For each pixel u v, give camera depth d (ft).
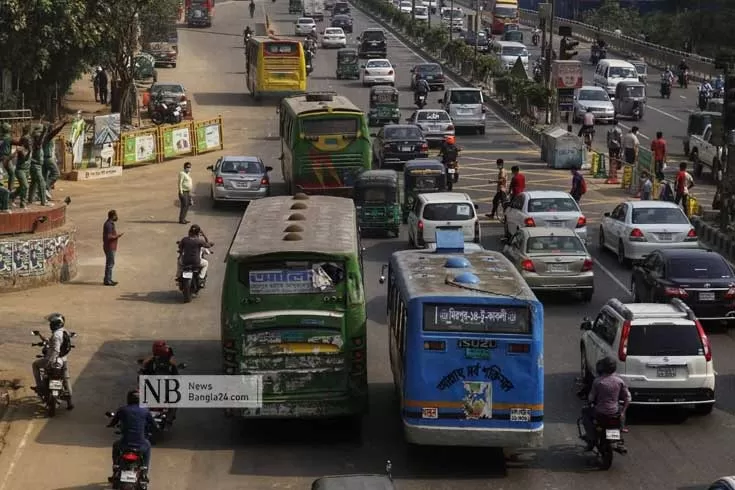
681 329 70.33
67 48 178.19
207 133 185.26
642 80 282.97
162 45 291.58
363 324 66.44
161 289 104.68
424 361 61.93
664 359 69.67
